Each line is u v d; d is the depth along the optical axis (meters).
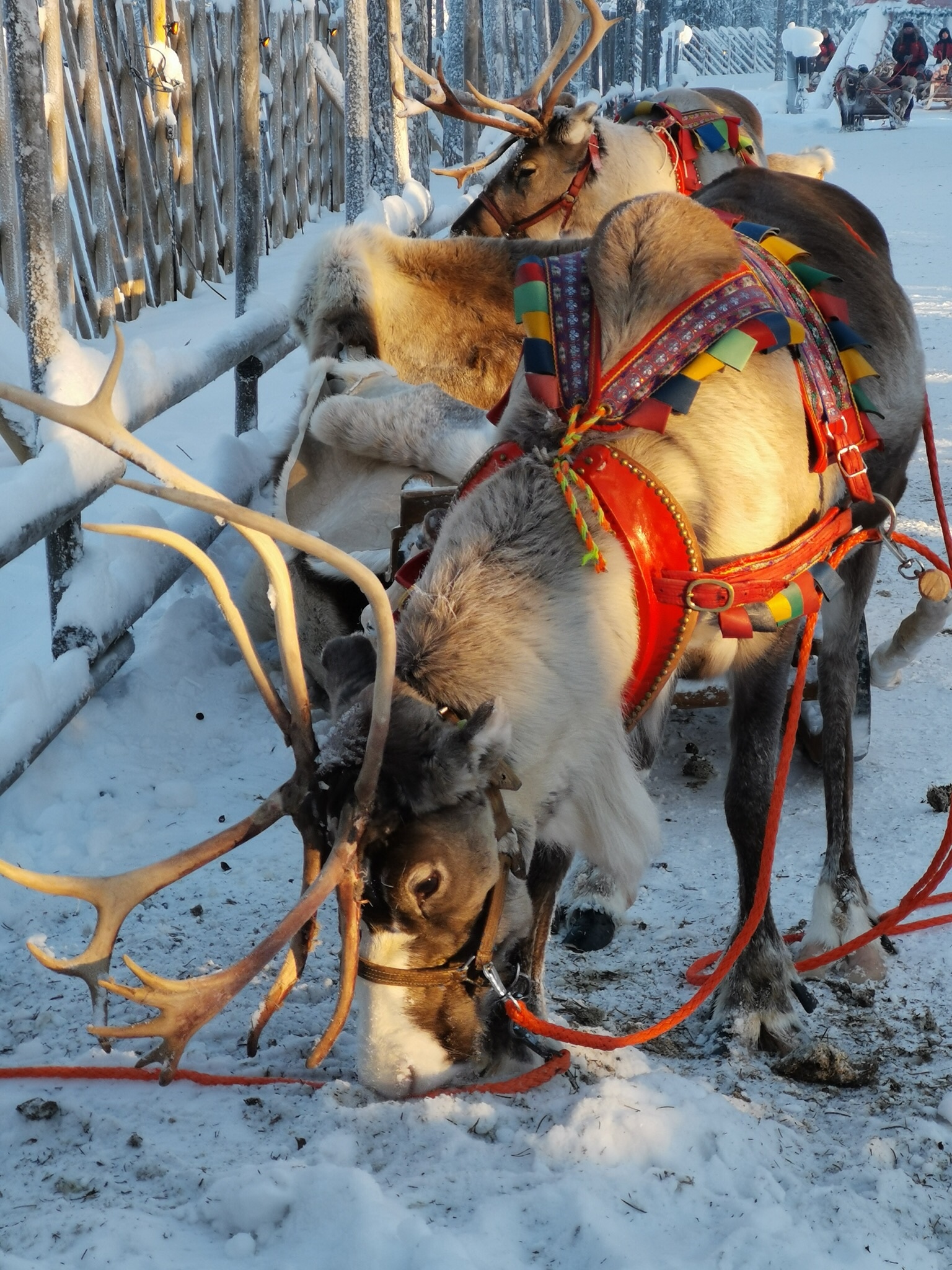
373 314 5.50
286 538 2.33
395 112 11.27
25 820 4.32
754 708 3.35
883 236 4.38
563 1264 2.36
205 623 5.76
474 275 5.51
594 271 3.09
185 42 11.41
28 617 5.85
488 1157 2.64
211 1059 3.12
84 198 9.95
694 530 2.99
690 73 57.44
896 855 4.20
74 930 3.75
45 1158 2.70
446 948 2.63
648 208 3.10
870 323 3.80
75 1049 3.17
